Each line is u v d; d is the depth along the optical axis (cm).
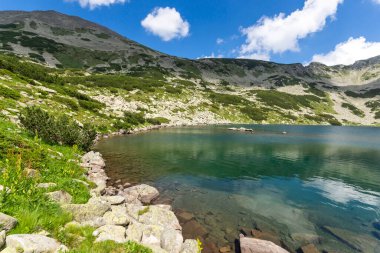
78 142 2656
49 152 1823
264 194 1856
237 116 11094
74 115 4834
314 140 5353
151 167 2503
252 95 15575
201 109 10506
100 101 7194
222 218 1403
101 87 9344
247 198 1756
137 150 3391
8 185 903
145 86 11019
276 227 1320
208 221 1355
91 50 19250
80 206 937
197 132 6141
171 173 2327
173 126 7650
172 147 3753
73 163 1823
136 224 1029
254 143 4525
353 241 1195
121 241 769
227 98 12925
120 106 7575
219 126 8375
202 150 3603
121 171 2292
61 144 2477
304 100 16538
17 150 1491
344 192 1950
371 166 2897
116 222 966
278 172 2522
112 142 4038
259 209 1560
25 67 6619
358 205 1677
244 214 1473
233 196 1789
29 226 689
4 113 2625
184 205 1576
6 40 15975
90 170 2002
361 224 1386
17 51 14712
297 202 1709
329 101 17925
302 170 2634
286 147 4203
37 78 6512
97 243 713
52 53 16350
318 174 2500
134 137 4788
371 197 1841
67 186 1202
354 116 15450
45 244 618
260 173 2461
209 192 1855
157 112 8506
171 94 11075
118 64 18075
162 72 17725
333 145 4638
